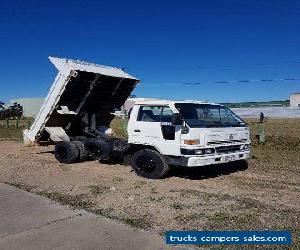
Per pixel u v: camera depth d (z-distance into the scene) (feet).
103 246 15.47
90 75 37.24
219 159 28.53
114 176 30.89
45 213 19.83
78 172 32.86
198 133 27.53
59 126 40.83
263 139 55.36
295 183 28.02
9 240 16.16
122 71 42.39
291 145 51.93
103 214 20.18
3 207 21.02
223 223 18.60
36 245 15.60
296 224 18.39
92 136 41.83
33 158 41.52
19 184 27.78
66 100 38.32
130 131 31.12
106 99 42.14
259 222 18.70
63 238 16.33
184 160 27.86
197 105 30.58
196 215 19.92
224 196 23.88
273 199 23.25
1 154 45.21
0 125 113.19
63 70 36.11
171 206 21.65
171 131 28.53
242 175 31.09
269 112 145.38
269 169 33.78
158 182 28.43
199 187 26.68
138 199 23.24
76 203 22.36
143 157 30.12
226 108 33.01
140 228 17.71
